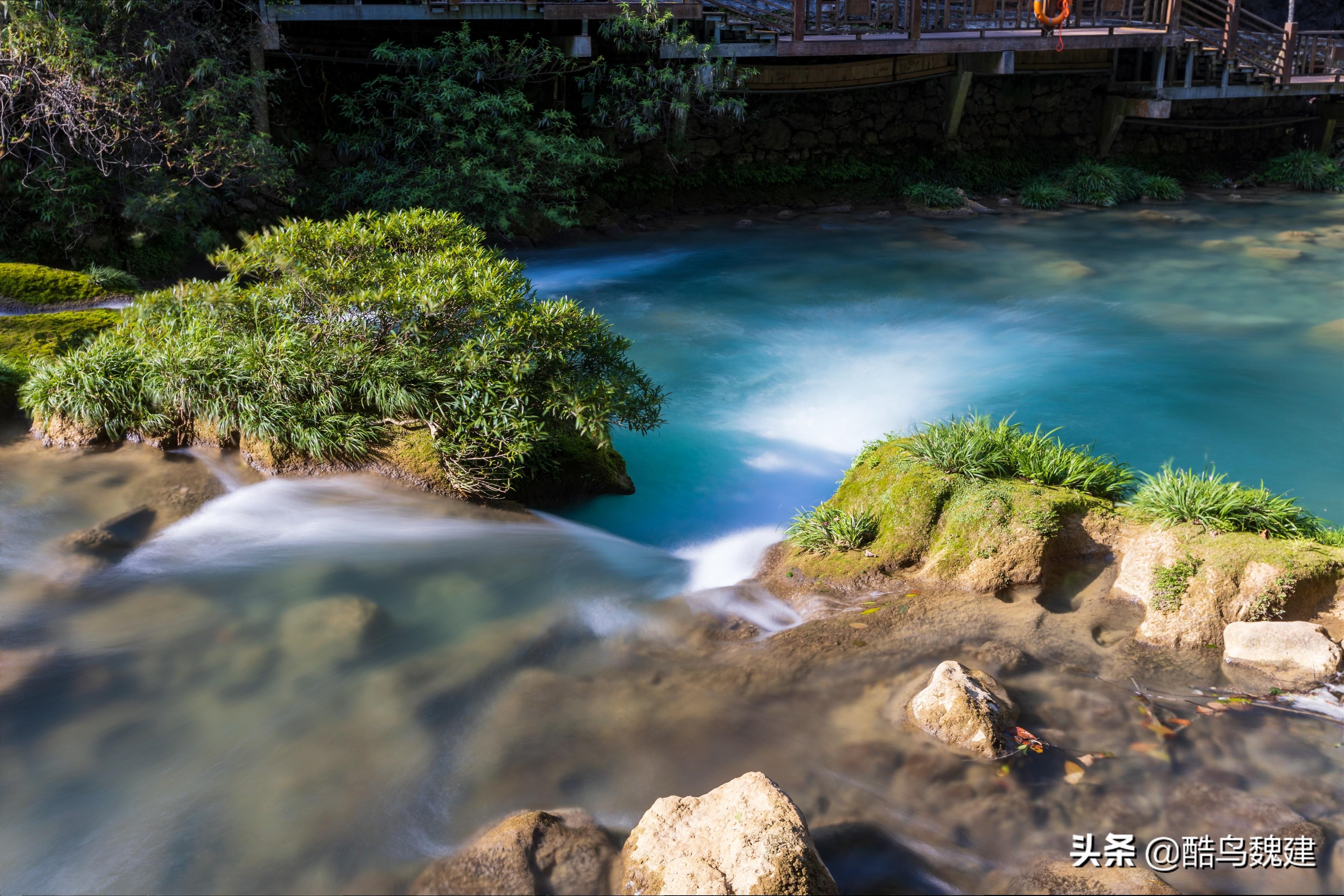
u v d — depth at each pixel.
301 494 7.10
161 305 8.35
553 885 3.79
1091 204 19.62
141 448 7.59
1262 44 19.78
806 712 4.82
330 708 4.96
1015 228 17.84
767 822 3.72
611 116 16.52
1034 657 5.12
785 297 13.78
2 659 5.28
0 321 8.88
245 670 5.26
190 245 12.84
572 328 7.56
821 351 11.68
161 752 4.64
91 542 6.36
